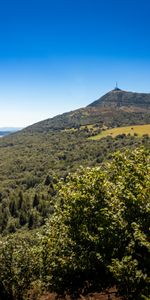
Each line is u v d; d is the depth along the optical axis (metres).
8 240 23.88
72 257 18.73
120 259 17.20
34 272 23.14
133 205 17.31
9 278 22.70
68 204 19.77
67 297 22.28
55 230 20.95
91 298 20.05
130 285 15.39
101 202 18.88
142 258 16.39
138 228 16.80
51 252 20.31
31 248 23.22
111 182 20.31
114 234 17.20
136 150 21.30
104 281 19.27
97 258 17.45
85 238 17.97
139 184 17.34
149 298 14.00
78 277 19.80
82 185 19.69
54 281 20.19
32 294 23.98
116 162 20.64
